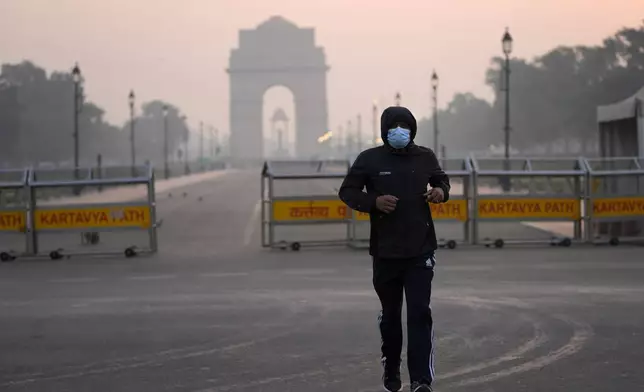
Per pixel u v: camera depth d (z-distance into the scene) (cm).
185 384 1027
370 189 890
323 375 1060
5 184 2575
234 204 5509
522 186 3862
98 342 1279
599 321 1389
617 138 3102
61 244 3030
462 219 2722
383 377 978
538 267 2150
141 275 2116
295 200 2741
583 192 2778
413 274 870
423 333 862
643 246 2695
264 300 1666
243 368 1103
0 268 2327
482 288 1780
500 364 1104
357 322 1416
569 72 13488
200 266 2295
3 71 16912
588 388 982
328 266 2250
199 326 1398
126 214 2634
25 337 1323
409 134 871
